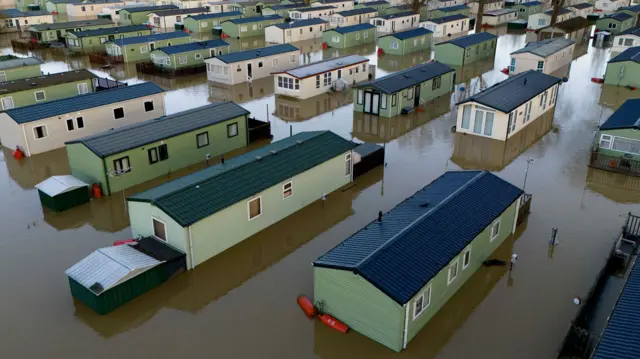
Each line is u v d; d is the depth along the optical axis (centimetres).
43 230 2752
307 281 2308
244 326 2025
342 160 3123
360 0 12031
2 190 3225
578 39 7938
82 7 11256
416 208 2334
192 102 5141
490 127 3984
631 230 2612
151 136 3300
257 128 3972
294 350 1895
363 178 3338
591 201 2984
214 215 2386
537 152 3741
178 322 2050
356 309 1911
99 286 2034
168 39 7394
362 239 2100
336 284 1927
